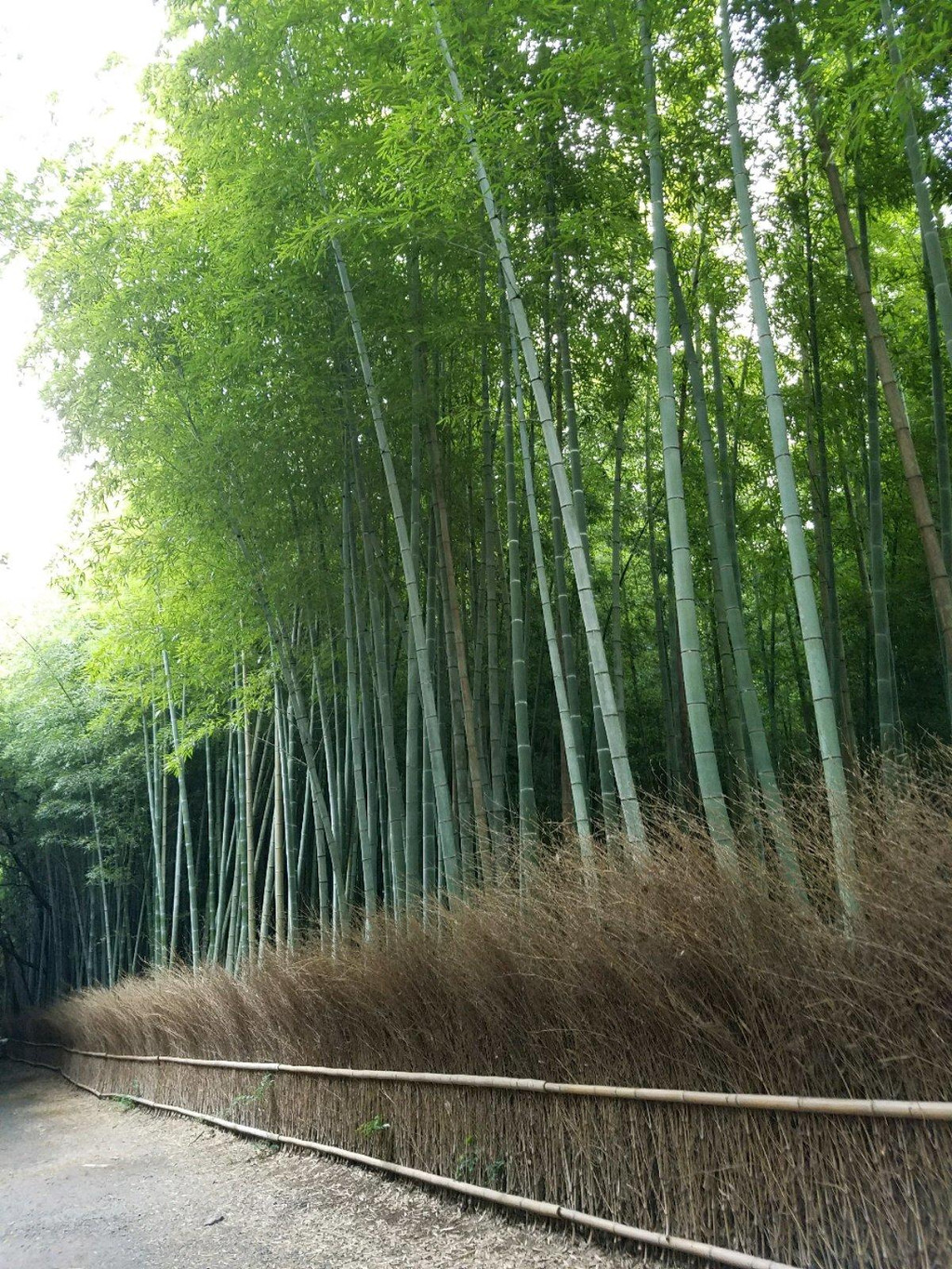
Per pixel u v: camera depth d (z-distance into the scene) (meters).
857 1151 2.38
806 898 2.71
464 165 4.49
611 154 5.47
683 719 7.57
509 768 7.51
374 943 4.93
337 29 5.25
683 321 5.24
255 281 6.28
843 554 8.54
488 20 4.32
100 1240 4.09
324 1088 5.19
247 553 7.32
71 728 12.95
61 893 16.59
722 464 6.02
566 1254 3.09
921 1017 2.31
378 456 7.14
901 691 8.10
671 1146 2.90
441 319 6.00
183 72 6.36
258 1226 4.00
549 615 4.85
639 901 3.07
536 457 7.78
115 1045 10.01
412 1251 3.38
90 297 7.67
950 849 2.30
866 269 4.98
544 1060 3.51
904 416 4.36
